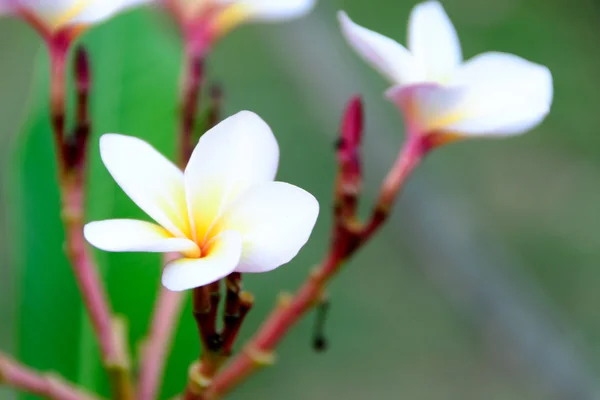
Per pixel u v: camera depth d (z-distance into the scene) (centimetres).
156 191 52
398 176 60
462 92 58
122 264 67
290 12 66
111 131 70
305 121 123
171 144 71
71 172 60
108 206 69
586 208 125
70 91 70
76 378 67
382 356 125
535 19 116
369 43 58
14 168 69
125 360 61
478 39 115
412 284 125
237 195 52
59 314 67
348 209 60
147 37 72
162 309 62
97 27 72
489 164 128
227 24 66
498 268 96
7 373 59
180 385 65
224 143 52
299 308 60
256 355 60
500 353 95
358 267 126
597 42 115
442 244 94
